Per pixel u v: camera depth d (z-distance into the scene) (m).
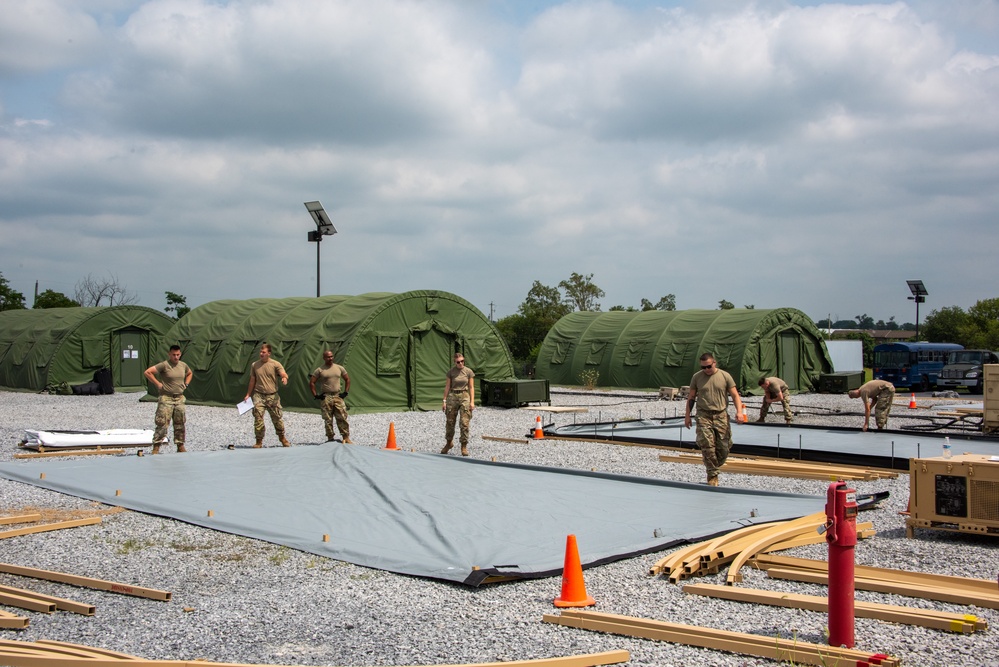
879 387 17.73
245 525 9.52
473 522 9.53
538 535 8.94
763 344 31.98
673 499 10.77
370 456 14.48
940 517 8.77
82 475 12.66
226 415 23.27
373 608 6.80
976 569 7.70
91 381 32.84
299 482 12.17
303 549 8.68
